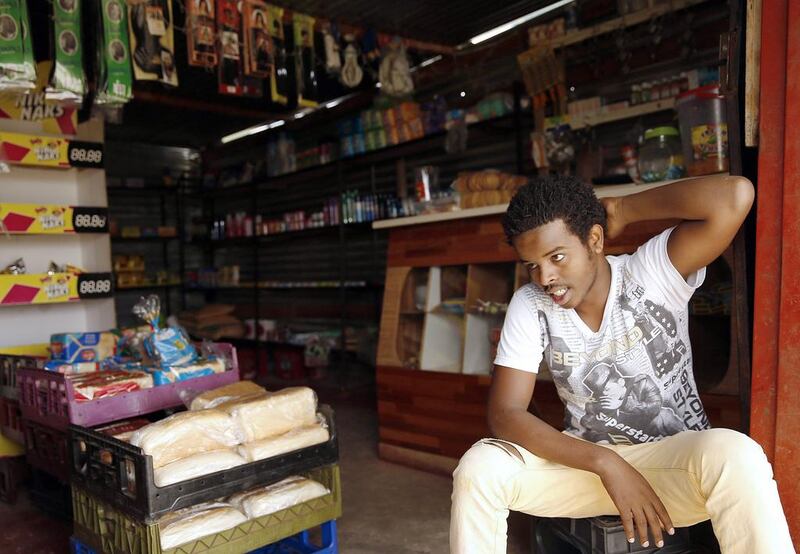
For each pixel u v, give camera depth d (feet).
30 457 9.68
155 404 8.80
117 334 10.37
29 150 12.19
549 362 5.31
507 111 15.30
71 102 10.84
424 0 14.94
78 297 12.10
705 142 7.77
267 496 7.06
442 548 8.22
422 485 10.49
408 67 15.85
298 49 13.47
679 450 4.64
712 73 11.55
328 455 7.55
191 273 26.43
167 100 20.93
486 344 10.65
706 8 12.19
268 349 22.72
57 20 9.68
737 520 4.17
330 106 21.65
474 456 5.03
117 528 6.70
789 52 4.89
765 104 5.00
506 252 9.90
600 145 13.87
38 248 13.47
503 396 5.25
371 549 8.29
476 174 10.67
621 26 12.61
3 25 9.05
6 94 12.00
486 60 17.30
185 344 9.50
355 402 17.37
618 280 5.10
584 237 4.83
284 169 21.91
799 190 4.83
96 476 6.99
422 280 11.78
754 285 5.17
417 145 17.25
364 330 20.06
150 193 27.68
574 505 5.13
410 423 11.39
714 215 4.66
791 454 4.81
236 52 12.05
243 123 25.85
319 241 23.16
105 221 12.80
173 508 6.31
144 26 10.48
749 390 5.24
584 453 4.67
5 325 13.07
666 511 4.49
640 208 5.25
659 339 4.99
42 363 9.78
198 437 6.73
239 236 23.66
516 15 16.06
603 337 5.06
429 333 11.18
